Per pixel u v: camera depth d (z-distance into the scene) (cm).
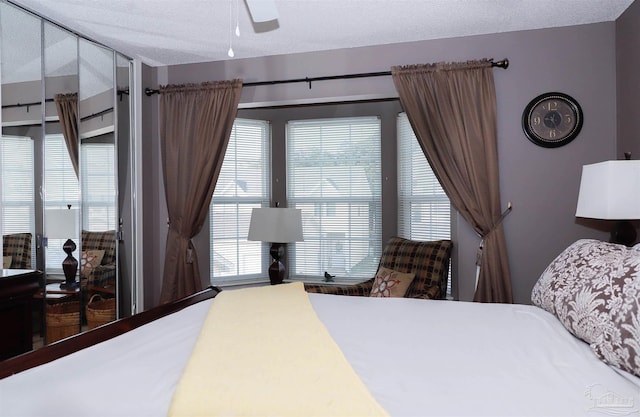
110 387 103
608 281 127
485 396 97
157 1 239
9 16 234
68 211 269
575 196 277
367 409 88
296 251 382
